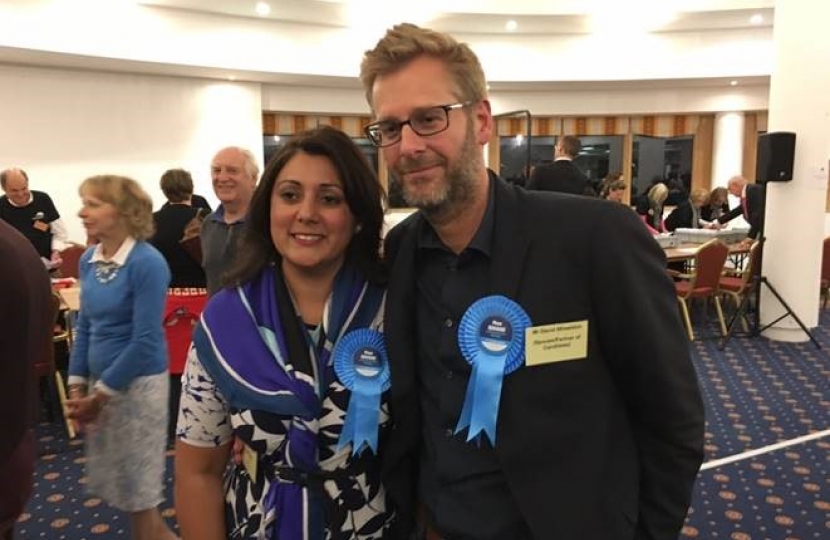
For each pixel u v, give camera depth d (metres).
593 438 0.99
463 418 1.01
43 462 3.18
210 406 1.12
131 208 2.02
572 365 0.98
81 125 6.75
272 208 1.12
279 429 1.07
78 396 2.11
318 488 1.08
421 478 1.13
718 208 7.88
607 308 0.97
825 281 6.41
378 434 1.11
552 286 0.99
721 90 8.92
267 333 1.09
